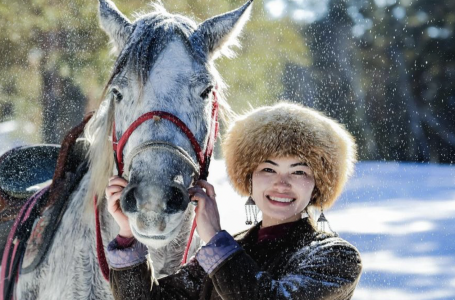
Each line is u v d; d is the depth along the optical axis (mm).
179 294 2930
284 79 25109
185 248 3246
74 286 3201
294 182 2857
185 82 2926
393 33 29812
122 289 2820
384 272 7230
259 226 3025
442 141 27484
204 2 15359
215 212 2887
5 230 3801
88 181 3352
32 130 17625
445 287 6613
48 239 3322
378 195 13094
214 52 3184
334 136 2922
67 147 3445
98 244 3102
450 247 8297
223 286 2660
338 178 2922
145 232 2662
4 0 15414
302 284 2668
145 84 2895
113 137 3082
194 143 2902
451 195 12938
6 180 3889
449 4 29594
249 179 3006
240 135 2975
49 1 15430
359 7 30109
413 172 17672
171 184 2727
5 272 3457
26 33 15664
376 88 29031
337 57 29156
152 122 2848
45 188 3584
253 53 19219
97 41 15359
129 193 2738
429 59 29266
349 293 2762
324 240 2807
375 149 27391
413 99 28750
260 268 2805
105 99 3289
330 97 28453
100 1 3268
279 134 2846
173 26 3049
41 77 15836
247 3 3234
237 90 18219
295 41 21281
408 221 10133
